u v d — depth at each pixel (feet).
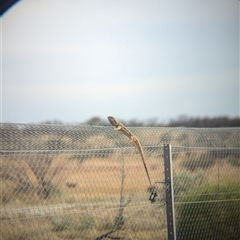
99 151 41.57
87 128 43.42
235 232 50.57
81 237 42.04
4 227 37.91
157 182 42.55
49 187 39.83
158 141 47.96
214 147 49.98
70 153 39.99
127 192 43.57
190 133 51.39
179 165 49.70
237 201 51.29
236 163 53.11
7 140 38.09
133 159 44.16
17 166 38.55
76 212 39.81
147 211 45.09
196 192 49.47
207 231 48.62
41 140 39.73
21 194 38.70
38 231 39.70
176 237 44.78
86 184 41.50
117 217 43.27
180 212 47.67
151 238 44.83
